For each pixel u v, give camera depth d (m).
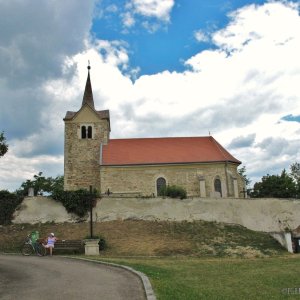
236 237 31.45
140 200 34.59
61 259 20.06
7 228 31.59
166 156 45.44
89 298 9.98
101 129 47.88
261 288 11.28
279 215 36.41
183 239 30.02
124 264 16.84
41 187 68.75
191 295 9.98
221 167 44.81
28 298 10.11
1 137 26.09
